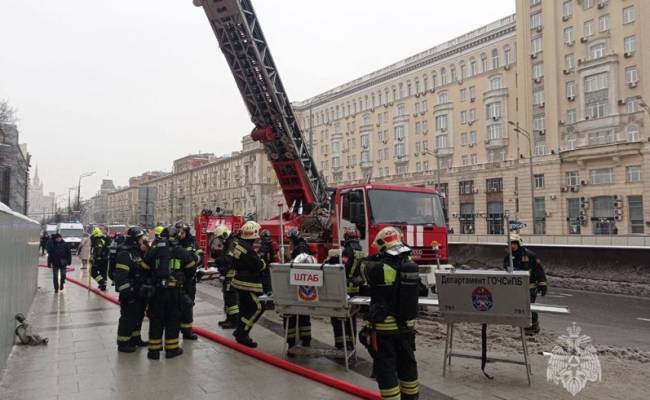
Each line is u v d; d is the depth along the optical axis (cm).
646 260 1488
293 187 1337
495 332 810
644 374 561
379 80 6338
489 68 5028
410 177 5691
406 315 425
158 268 646
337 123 7106
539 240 2861
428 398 486
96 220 14512
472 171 4991
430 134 5662
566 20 4312
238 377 564
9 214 639
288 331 675
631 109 3856
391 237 440
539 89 4519
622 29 3928
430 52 5662
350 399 492
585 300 1241
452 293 546
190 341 754
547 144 4406
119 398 495
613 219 3897
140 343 725
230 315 841
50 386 534
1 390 521
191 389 521
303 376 567
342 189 1074
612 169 3922
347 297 578
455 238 3347
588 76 4122
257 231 701
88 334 812
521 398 484
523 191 4497
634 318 983
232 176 8781
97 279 1323
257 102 1242
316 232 1174
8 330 646
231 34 1150
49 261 1438
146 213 2008
